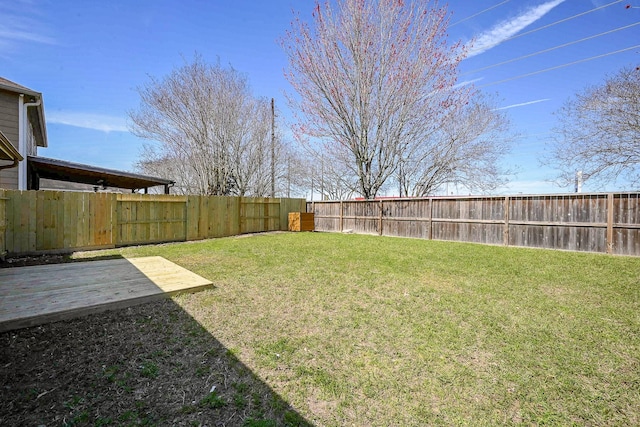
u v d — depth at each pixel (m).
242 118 15.58
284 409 1.68
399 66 12.16
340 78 12.45
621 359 2.23
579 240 7.27
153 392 1.78
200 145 14.90
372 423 1.59
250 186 16.53
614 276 4.68
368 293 3.75
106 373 1.95
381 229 11.26
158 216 8.39
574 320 2.95
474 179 13.73
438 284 4.18
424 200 10.06
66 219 6.69
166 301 3.33
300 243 8.43
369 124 12.70
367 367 2.11
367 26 12.05
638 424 1.60
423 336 2.59
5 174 7.92
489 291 3.87
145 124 14.77
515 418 1.63
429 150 13.78
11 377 1.88
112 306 3.05
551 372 2.06
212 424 1.54
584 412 1.68
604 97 10.39
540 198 7.83
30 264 5.29
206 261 5.66
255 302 3.37
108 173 10.08
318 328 2.73
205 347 2.33
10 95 8.05
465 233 9.12
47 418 1.54
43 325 2.66
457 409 1.70
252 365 2.11
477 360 2.21
